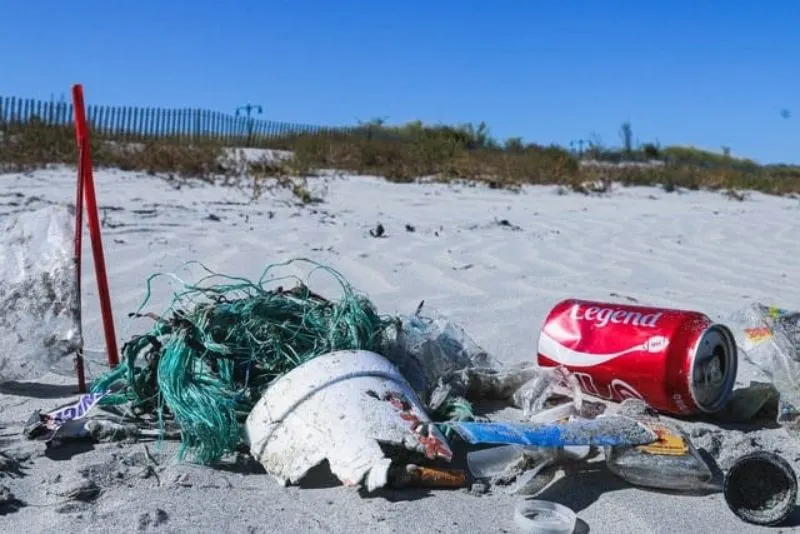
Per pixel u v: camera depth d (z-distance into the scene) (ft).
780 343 10.02
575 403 9.59
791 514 7.67
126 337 12.11
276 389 8.31
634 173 52.95
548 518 7.41
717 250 23.45
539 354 10.50
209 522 7.13
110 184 31.83
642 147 85.46
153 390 9.26
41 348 10.16
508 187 43.04
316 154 50.85
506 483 8.09
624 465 8.14
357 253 19.16
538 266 19.20
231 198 29.14
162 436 8.64
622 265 20.03
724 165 85.51
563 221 28.68
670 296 16.66
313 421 7.89
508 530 7.20
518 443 7.84
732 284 18.28
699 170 60.23
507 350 12.46
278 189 32.81
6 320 10.25
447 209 31.22
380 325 9.95
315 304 9.64
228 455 8.52
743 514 7.52
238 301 9.30
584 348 10.04
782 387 9.81
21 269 10.49
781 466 7.49
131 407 9.36
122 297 14.02
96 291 14.33
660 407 9.73
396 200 33.60
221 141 60.95
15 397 10.02
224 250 18.38
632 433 8.30
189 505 7.41
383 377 8.39
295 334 9.22
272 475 7.93
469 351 10.96
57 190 28.22
